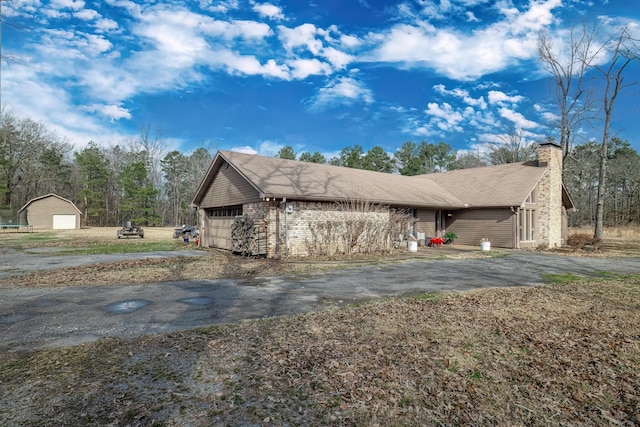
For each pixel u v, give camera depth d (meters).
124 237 27.45
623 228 33.69
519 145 39.28
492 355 4.21
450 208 20.31
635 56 20.53
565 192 21.95
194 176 48.56
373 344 4.52
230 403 3.12
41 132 46.78
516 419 2.95
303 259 13.59
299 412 3.00
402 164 53.84
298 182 15.52
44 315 5.85
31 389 3.32
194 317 5.74
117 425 2.76
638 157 40.94
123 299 7.00
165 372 3.71
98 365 3.87
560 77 23.88
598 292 7.67
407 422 2.88
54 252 16.34
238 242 15.04
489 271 10.77
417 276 9.78
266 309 6.24
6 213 39.50
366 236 15.89
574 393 3.38
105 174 48.84
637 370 3.86
